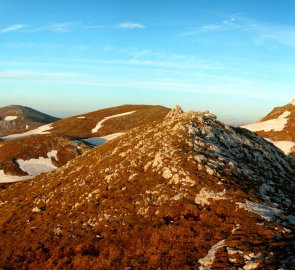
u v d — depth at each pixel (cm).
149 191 3416
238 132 5550
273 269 1973
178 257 2328
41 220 3647
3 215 4366
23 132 17012
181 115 5488
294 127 9175
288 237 2459
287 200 3603
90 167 4828
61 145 10719
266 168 4706
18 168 9181
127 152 4656
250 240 2352
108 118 16925
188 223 2761
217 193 3148
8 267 2880
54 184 4806
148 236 2734
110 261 2506
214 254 2236
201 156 3872
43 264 2786
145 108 17912
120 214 3188
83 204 3644
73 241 2992
